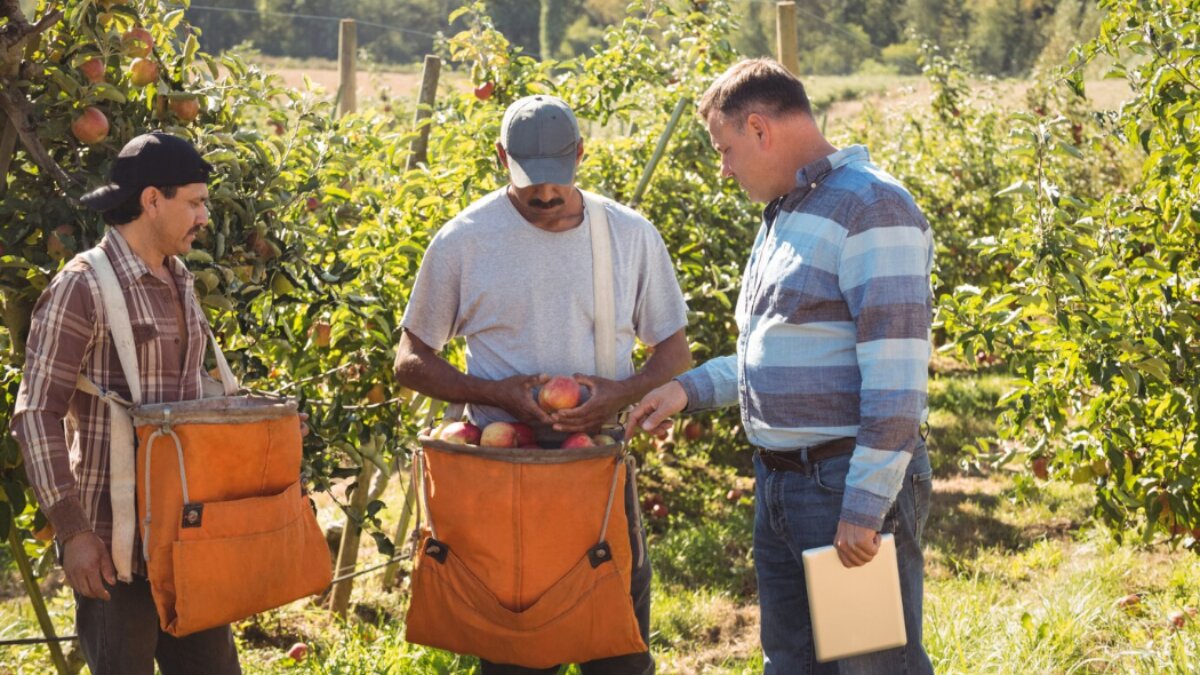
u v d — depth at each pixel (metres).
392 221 4.95
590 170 6.19
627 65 6.28
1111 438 4.05
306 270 3.82
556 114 2.93
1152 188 4.11
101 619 2.87
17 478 3.41
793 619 3.07
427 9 43.81
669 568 5.87
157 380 2.85
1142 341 3.84
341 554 5.18
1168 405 3.96
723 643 4.96
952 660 4.13
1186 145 3.97
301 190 3.85
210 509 2.72
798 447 2.88
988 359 10.92
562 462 2.81
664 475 7.55
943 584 5.31
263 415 2.80
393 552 4.14
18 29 3.27
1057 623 4.45
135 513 2.75
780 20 7.87
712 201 7.04
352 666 4.17
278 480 2.87
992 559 5.78
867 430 2.66
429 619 2.91
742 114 2.90
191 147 2.88
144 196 2.80
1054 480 4.59
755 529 3.15
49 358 2.70
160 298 2.88
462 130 5.55
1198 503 4.13
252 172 3.71
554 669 3.16
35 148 3.34
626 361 3.19
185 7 3.91
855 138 13.35
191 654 3.02
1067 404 4.20
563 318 3.07
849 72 44.88
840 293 2.77
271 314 4.11
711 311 6.98
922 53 13.69
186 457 2.71
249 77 3.88
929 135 13.29
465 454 2.84
